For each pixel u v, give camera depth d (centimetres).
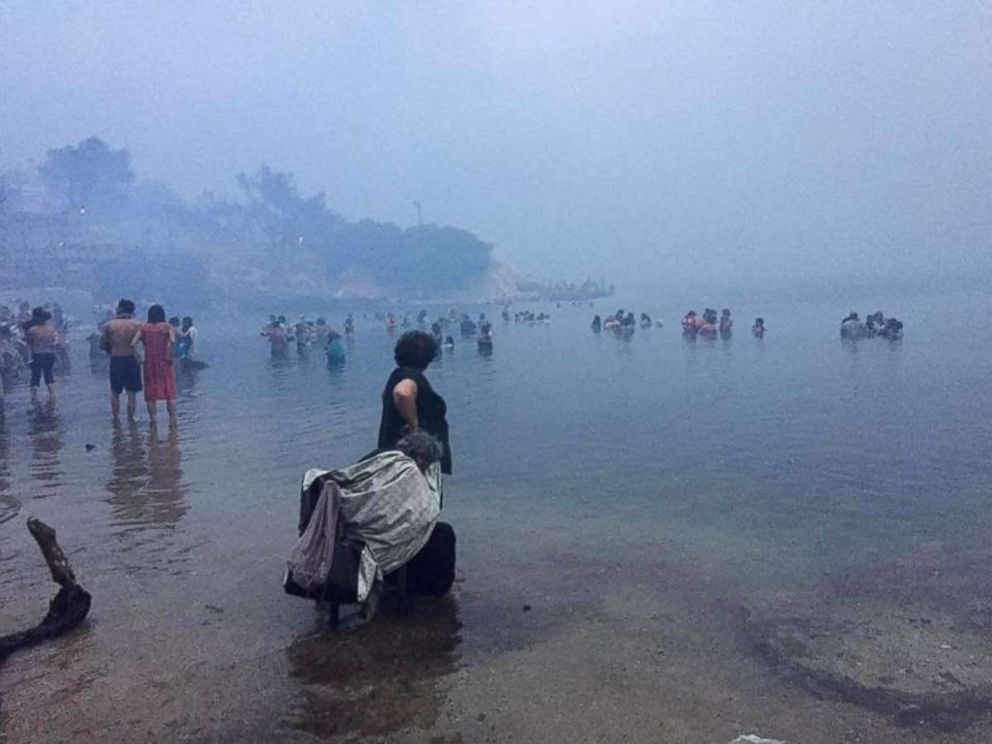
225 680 441
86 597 520
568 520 741
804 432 1145
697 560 620
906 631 483
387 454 507
